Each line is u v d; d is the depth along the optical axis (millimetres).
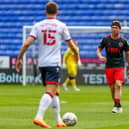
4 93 65500
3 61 87188
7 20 103875
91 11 103312
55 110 30328
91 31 90062
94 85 85875
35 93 65625
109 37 41219
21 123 32469
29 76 86875
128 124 32250
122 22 101688
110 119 35250
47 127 29312
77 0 104750
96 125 31516
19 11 105000
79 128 29703
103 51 94562
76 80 86375
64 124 30391
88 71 86000
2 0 106375
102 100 54531
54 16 30328
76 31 90375
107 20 102375
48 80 29656
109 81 41562
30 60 86875
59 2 104875
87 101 52969
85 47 97938
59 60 30047
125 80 84375
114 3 103938
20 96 60094
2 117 36344
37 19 103938
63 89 77125
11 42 100562
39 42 30094
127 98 58188
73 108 44188
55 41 29891
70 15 103438
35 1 105750
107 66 41406
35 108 44031
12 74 86938
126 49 41062
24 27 87375
